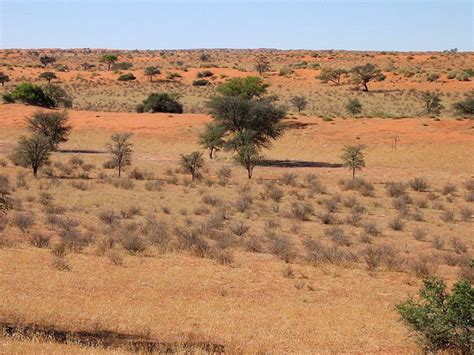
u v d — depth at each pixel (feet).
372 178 213.66
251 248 96.27
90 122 301.84
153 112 341.21
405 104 386.93
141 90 463.42
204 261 83.66
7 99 341.41
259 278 73.67
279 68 586.04
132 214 133.49
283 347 45.06
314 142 265.75
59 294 58.59
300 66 583.58
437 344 43.29
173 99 355.97
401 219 144.25
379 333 50.60
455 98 406.21
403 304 44.96
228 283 69.92
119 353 37.09
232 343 44.98
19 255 78.38
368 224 126.11
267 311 57.36
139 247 88.33
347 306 60.95
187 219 125.39
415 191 194.08
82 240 91.66
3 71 548.72
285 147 264.31
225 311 56.65
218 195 172.96
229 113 232.53
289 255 88.43
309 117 304.50
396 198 170.81
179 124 295.28
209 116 307.37
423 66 579.48
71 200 150.30
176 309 56.03
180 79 518.37
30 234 101.35
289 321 53.67
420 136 260.62
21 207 133.90
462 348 42.57
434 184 205.26
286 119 298.76
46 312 50.83
